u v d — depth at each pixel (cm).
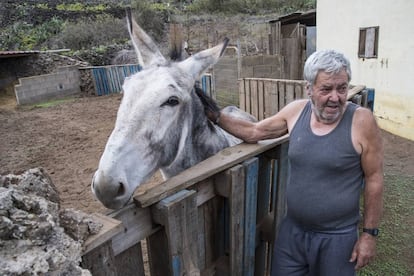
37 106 1266
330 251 180
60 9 2556
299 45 1216
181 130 200
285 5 3089
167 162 196
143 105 176
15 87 1271
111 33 2222
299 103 197
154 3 3030
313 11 1367
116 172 156
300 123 183
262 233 257
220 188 192
